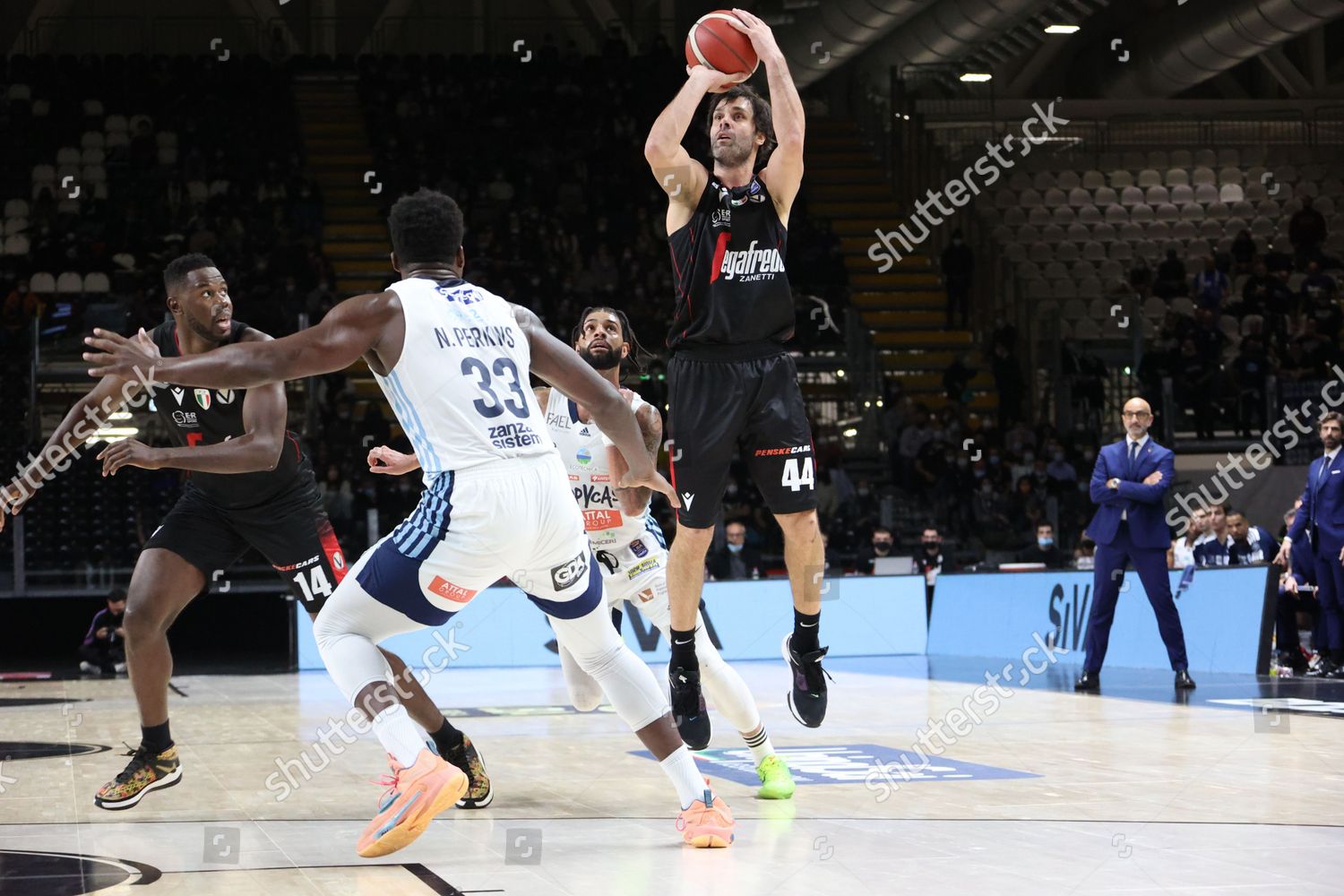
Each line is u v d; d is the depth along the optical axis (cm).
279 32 3095
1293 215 2892
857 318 2370
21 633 1817
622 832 456
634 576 610
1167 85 3145
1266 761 631
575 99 2936
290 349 379
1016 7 2556
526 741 746
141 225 2473
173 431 531
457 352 400
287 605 1706
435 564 393
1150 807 499
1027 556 1902
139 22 3080
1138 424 1086
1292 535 1320
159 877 384
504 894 359
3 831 465
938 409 2477
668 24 3272
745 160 529
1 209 2592
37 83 2767
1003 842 430
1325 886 365
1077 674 1248
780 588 1628
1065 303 2741
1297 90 3312
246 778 605
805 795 538
